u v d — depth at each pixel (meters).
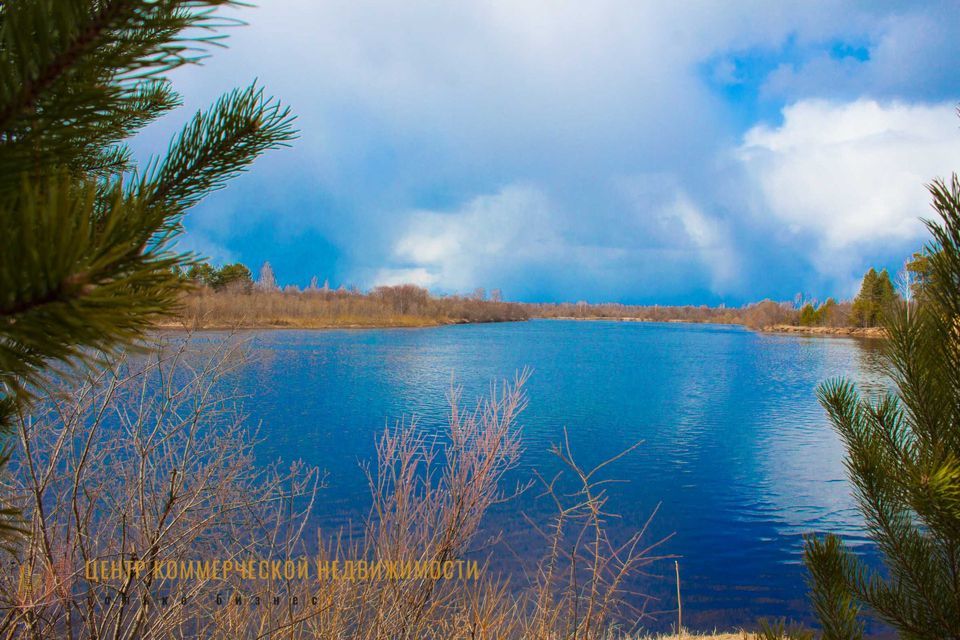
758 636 2.05
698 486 14.63
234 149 1.05
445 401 24.33
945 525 1.61
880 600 1.95
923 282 1.74
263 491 4.13
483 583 3.40
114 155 1.32
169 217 0.77
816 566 2.09
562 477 14.59
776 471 16.41
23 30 0.57
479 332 90.12
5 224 0.49
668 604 7.95
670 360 51.41
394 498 3.23
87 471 3.01
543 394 30.48
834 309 105.12
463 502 3.23
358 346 53.94
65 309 0.46
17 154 0.60
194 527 2.97
